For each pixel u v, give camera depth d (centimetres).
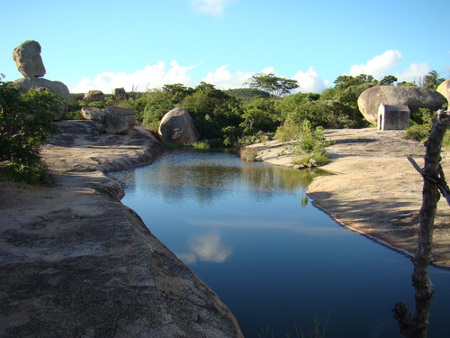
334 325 454
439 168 284
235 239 783
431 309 481
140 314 365
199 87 4919
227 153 2756
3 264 473
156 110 3647
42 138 1151
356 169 1616
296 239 779
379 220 848
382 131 2681
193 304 422
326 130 2998
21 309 368
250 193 1280
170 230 853
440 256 640
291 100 4647
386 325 454
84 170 1491
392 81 5803
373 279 582
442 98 3072
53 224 644
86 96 5047
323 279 583
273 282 573
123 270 461
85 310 369
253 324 455
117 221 669
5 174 977
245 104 4788
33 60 2536
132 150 2214
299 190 1331
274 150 2489
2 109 1074
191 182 1497
